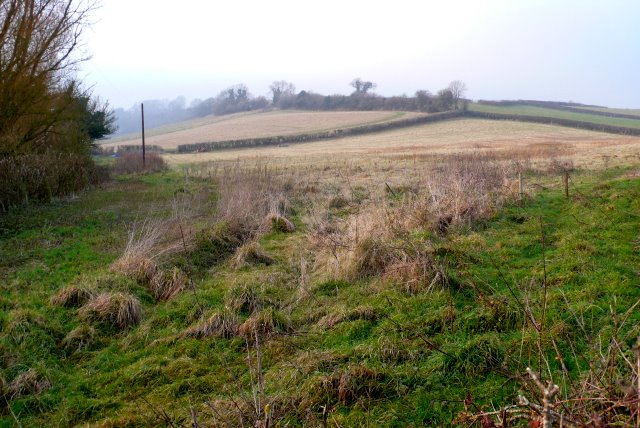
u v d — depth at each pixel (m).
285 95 103.44
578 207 9.41
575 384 3.56
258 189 13.77
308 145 54.06
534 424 2.82
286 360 5.05
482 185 10.90
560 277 6.18
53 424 4.42
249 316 6.07
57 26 16.16
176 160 41.44
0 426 4.32
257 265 8.09
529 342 4.70
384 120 68.88
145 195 16.94
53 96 17.78
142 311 6.42
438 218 8.70
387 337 5.13
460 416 3.84
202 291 6.95
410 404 4.21
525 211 9.47
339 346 5.19
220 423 4.05
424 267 6.33
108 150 54.22
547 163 17.55
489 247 7.54
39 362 5.14
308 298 6.50
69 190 17.00
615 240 7.39
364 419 4.08
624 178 11.66
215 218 10.91
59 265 8.30
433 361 4.65
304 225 10.76
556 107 78.50
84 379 5.05
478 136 52.09
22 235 10.52
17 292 6.96
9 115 16.20
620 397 3.08
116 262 7.91
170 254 8.38
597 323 4.95
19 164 14.95
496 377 4.36
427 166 19.91
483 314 5.28
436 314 5.49
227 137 65.50
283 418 4.10
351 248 7.35
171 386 4.79
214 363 5.19
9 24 15.00
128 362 5.37
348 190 14.41
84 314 6.13
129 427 4.28
